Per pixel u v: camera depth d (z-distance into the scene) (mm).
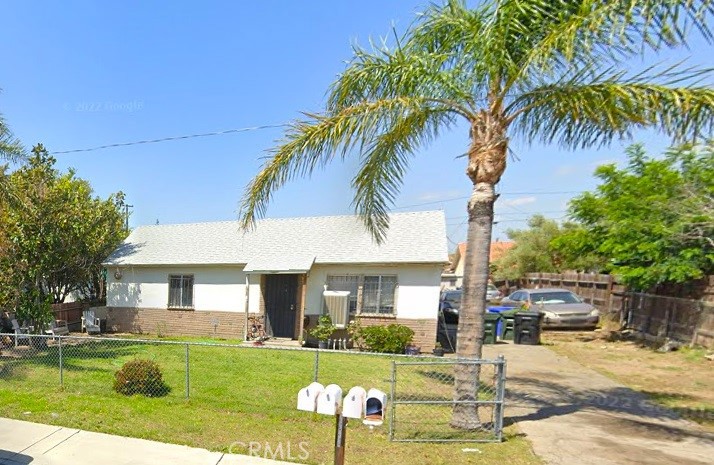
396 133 5715
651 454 4398
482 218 5082
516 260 27594
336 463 3311
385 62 5281
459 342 5176
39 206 12078
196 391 6605
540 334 13008
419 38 5395
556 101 4898
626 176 12453
